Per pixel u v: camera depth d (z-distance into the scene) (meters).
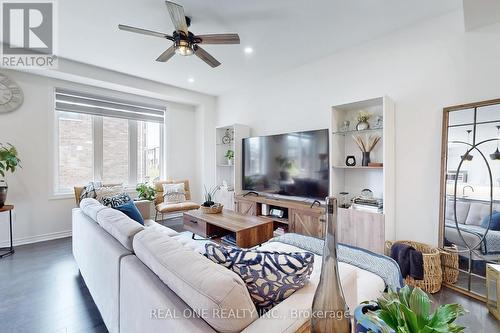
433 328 0.59
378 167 2.58
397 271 1.64
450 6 2.20
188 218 3.18
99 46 2.94
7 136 3.21
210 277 0.84
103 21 2.43
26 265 2.62
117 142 4.24
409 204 2.51
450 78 2.28
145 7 2.21
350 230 2.63
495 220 2.01
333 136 2.88
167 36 2.21
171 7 1.84
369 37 2.75
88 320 1.74
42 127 3.46
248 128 4.33
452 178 2.23
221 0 2.12
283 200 3.55
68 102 3.67
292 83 3.65
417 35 2.47
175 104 4.87
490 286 1.83
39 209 3.44
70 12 2.29
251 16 2.36
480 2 1.78
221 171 4.79
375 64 2.77
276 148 3.65
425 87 2.42
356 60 2.93
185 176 5.03
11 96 3.21
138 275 1.08
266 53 3.14
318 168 3.12
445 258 2.22
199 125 5.05
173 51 2.44
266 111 4.05
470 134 2.14
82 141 3.89
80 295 2.05
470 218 2.13
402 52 2.57
